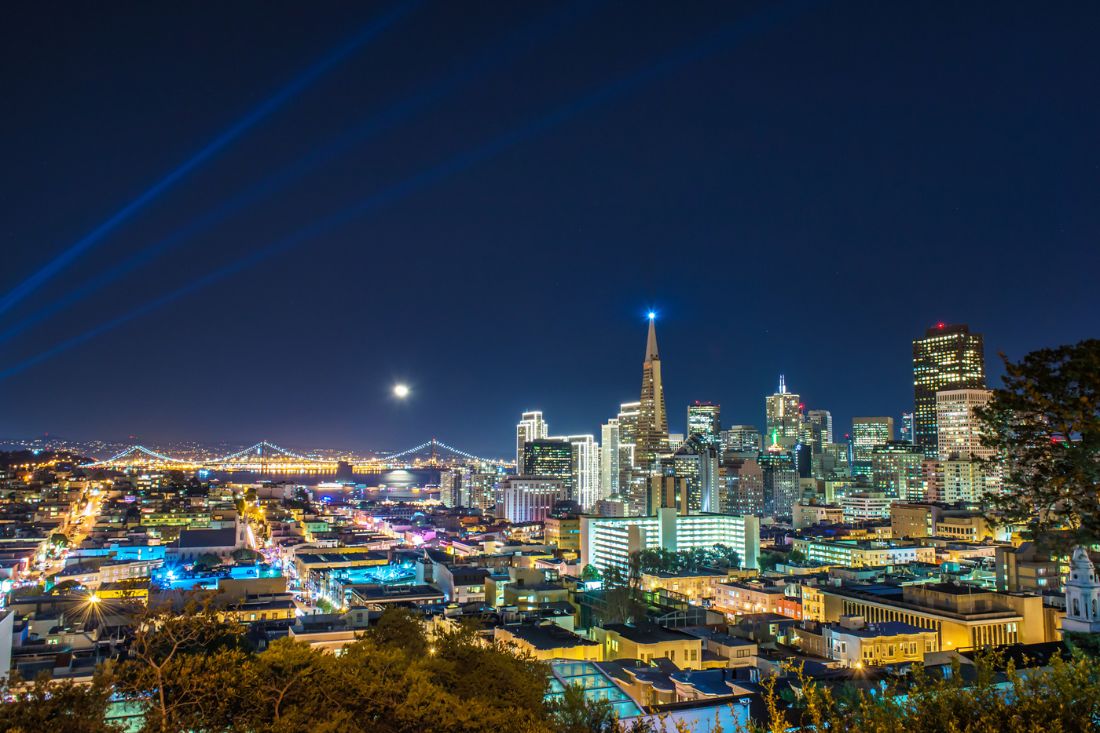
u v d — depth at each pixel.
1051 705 38.38
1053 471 54.72
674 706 102.38
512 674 77.62
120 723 59.03
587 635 193.38
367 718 56.84
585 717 65.06
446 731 56.09
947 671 116.56
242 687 53.41
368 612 173.12
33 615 193.62
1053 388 53.81
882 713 39.78
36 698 46.84
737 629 198.62
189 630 56.94
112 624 188.50
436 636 104.31
